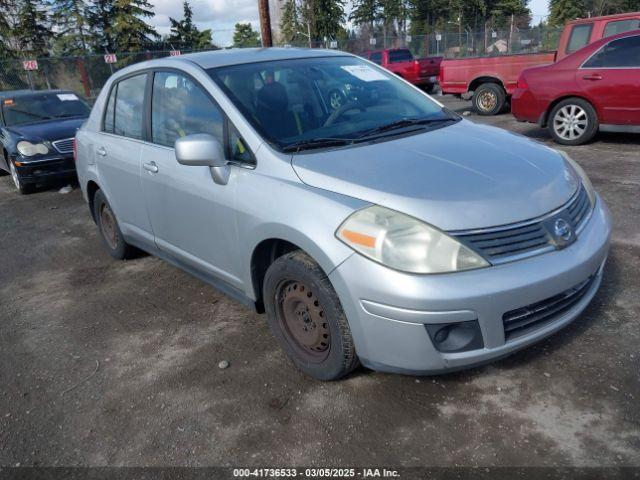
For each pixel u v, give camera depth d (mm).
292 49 4105
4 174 10227
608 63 7504
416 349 2430
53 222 6785
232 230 3184
